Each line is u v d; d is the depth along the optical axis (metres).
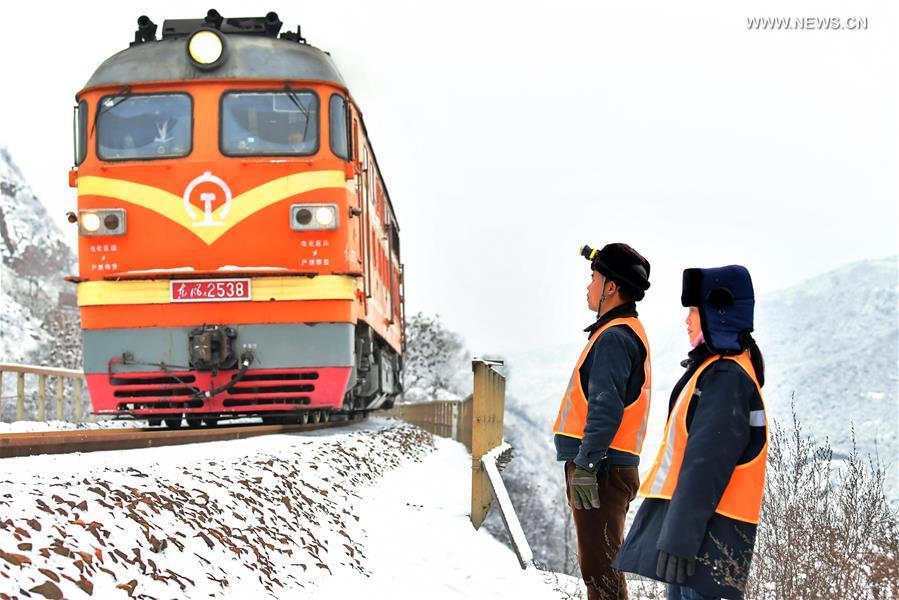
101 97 12.83
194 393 12.46
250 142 12.75
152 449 8.60
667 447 4.19
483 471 10.05
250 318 12.42
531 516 31.25
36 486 5.26
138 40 13.70
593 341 5.32
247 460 8.26
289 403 12.75
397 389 24.12
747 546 3.94
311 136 12.82
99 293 12.47
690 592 4.07
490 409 11.81
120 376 12.38
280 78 12.88
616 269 5.29
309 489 8.42
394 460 14.02
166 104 12.82
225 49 12.88
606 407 4.96
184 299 12.40
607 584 5.27
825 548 5.86
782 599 5.78
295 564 6.36
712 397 3.99
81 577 4.23
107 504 5.24
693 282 4.18
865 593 6.02
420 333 47.00
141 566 4.79
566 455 5.34
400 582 7.00
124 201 12.56
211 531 5.77
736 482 3.98
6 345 61.09
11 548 4.17
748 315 4.16
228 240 12.51
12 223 100.38
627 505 5.34
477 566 7.93
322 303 12.52
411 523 9.16
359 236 13.94
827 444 6.36
